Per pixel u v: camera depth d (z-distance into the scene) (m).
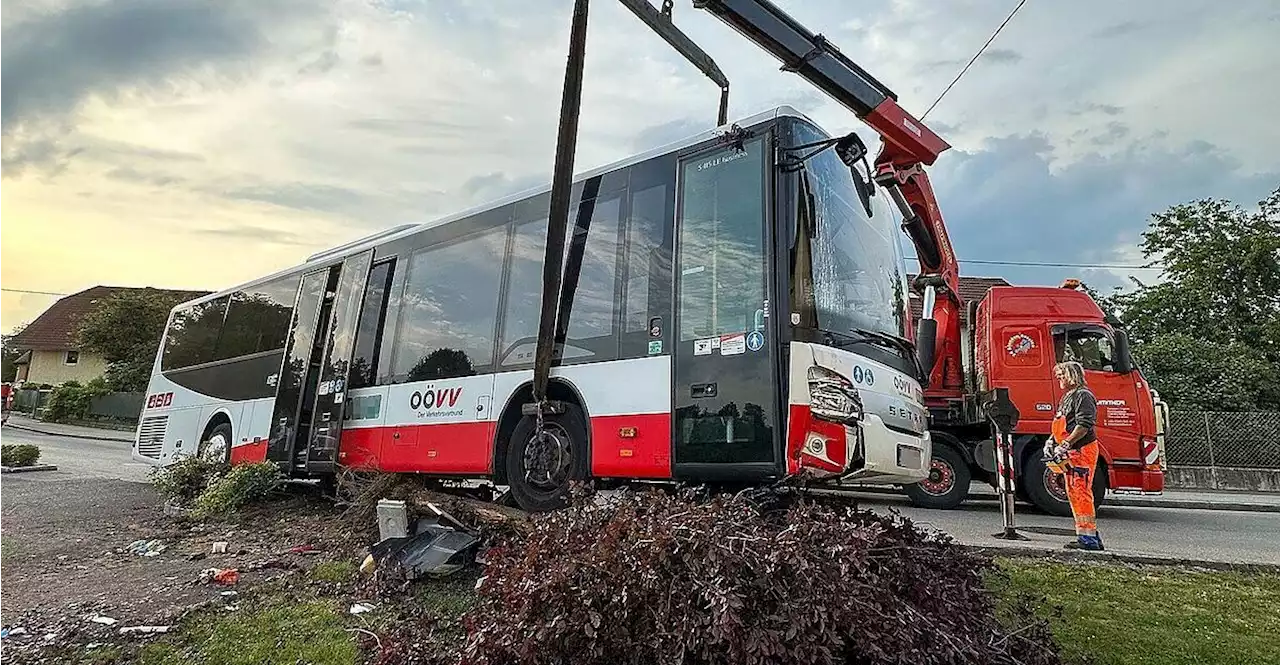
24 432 28.72
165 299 37.97
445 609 4.62
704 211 6.01
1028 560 6.37
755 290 5.51
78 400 34.34
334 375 9.08
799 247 5.54
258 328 10.95
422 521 6.20
